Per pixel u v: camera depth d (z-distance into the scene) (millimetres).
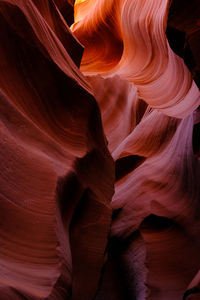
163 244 7230
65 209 3125
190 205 7082
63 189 2896
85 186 3480
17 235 2088
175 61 5621
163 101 6852
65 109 3430
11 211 2092
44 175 2531
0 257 1864
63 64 3555
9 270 1835
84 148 3533
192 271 6754
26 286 1849
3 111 2312
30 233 2195
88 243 3662
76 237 3506
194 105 6117
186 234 7090
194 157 6625
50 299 2008
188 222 7102
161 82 6562
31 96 2898
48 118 3141
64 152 3119
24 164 2354
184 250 7012
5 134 2203
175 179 7363
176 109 6707
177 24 3002
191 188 7012
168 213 7391
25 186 2293
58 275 2236
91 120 3840
